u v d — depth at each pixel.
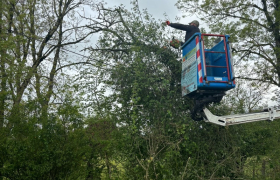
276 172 10.21
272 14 12.80
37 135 6.80
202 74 6.68
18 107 7.07
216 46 7.76
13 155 6.54
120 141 8.05
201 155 8.28
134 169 7.32
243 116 7.27
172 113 7.87
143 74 7.85
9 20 11.34
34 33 12.44
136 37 8.88
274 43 12.98
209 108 8.71
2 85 7.90
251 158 10.91
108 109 8.77
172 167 7.29
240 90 11.57
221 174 8.52
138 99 7.44
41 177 6.90
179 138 7.95
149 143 7.39
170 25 8.27
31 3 12.08
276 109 7.45
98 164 8.82
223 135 8.78
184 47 7.79
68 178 7.09
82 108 8.66
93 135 8.45
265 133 11.37
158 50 8.35
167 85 8.06
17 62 9.18
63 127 7.36
